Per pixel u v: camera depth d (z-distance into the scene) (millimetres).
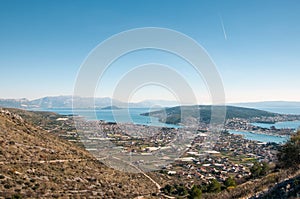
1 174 27406
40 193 25875
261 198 13766
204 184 35188
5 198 23531
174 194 31031
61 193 26797
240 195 17125
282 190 13055
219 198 19859
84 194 27344
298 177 13664
